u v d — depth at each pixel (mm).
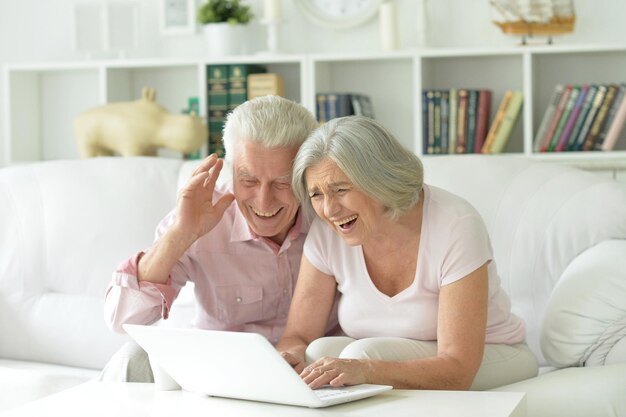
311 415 1587
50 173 3143
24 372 2525
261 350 1581
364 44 4305
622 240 2494
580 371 2057
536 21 4016
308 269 2197
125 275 2178
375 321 2127
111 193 3047
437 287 2066
